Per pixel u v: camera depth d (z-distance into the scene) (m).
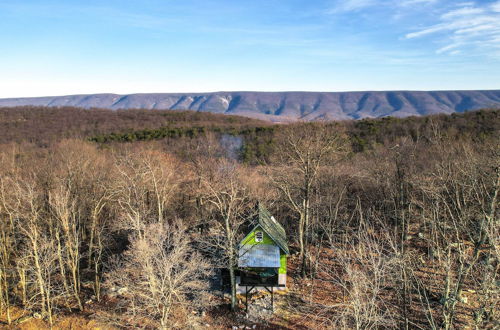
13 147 60.47
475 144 40.34
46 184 40.19
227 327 26.58
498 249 18.78
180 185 48.00
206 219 40.06
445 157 31.69
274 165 44.88
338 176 40.00
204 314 28.02
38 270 27.42
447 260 20.09
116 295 31.31
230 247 27.98
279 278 30.77
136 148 61.44
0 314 29.02
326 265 33.66
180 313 27.92
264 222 31.12
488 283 18.81
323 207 36.00
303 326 26.03
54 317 28.81
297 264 35.34
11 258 37.16
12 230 37.09
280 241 30.38
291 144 32.84
